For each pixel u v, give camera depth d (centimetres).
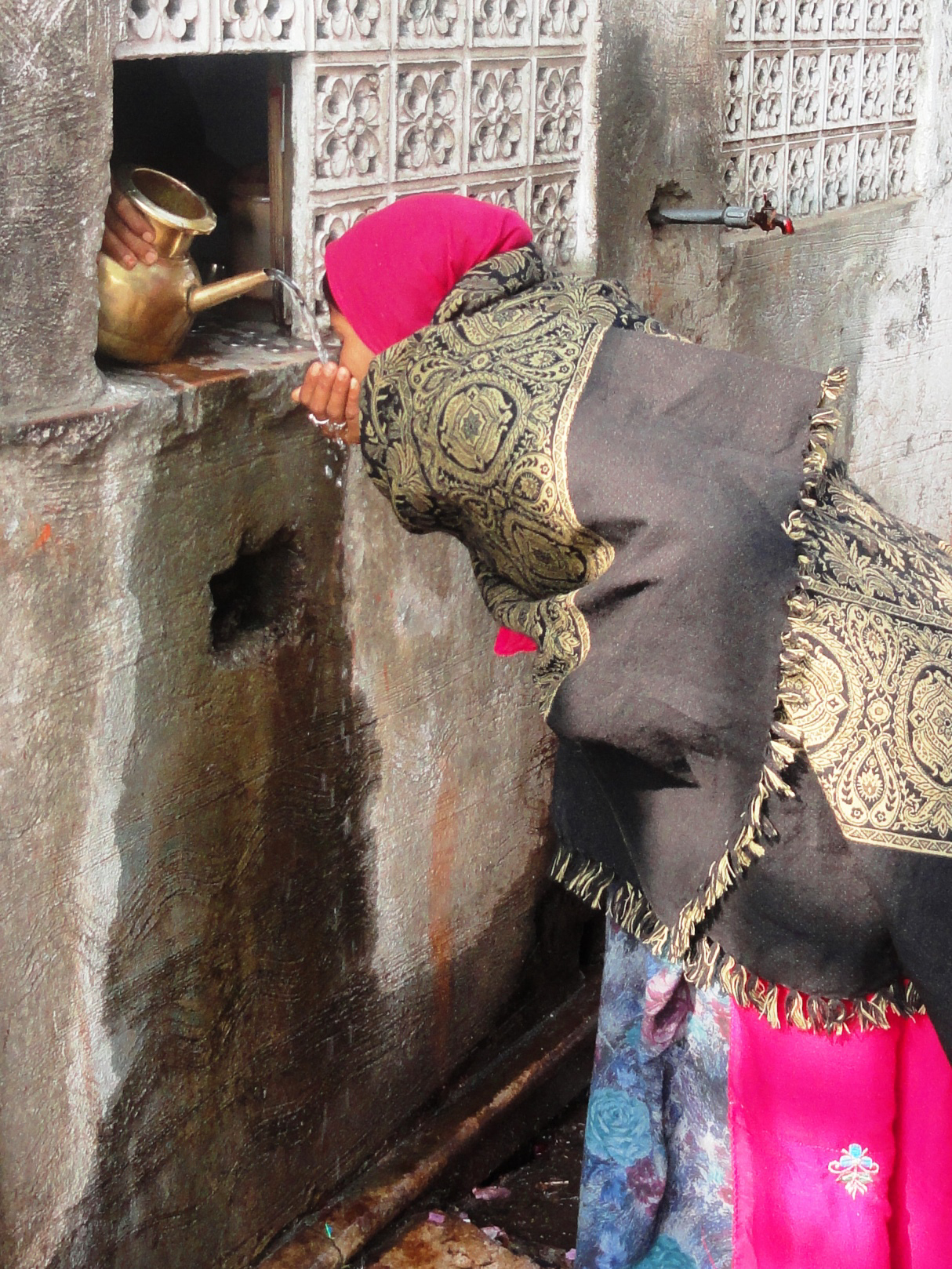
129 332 162
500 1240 231
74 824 162
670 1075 184
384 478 158
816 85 304
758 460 143
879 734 138
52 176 143
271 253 189
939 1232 163
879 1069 158
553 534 146
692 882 150
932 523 402
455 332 152
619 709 141
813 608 138
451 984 242
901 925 139
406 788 219
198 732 177
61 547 152
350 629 199
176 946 182
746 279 289
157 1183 188
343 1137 223
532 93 214
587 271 237
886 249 339
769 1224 168
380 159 191
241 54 170
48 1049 166
